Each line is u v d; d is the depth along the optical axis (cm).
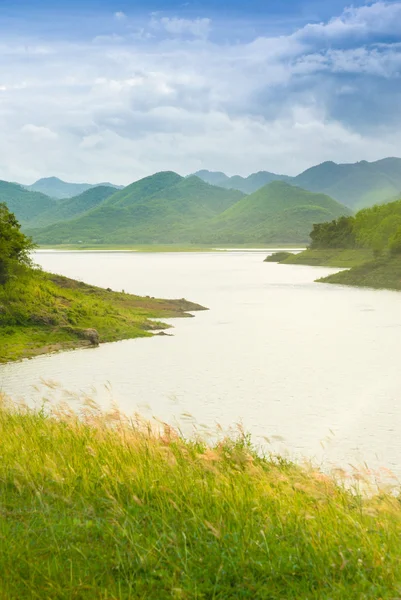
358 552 802
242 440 1723
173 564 777
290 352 5912
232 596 741
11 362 5453
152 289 13988
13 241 7788
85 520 926
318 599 725
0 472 1102
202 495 983
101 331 6912
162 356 5747
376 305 10569
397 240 16388
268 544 835
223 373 4906
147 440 1271
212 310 9719
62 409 1580
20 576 759
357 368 5081
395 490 1261
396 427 3278
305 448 2888
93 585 740
